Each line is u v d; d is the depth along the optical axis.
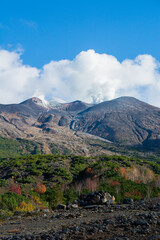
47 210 12.95
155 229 4.63
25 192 23.39
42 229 6.61
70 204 15.12
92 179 30.92
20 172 43.97
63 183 35.78
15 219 10.62
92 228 5.41
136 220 5.63
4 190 25.84
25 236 5.45
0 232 6.78
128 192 23.64
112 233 4.75
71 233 5.20
